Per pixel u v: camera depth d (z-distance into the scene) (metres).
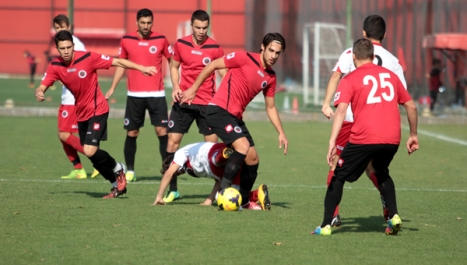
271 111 21.52
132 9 110.94
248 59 20.70
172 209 21.17
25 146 37.69
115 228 18.17
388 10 71.75
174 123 25.61
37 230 17.78
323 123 55.31
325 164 33.22
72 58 22.81
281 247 16.52
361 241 17.39
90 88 23.22
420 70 68.12
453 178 29.55
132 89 28.16
